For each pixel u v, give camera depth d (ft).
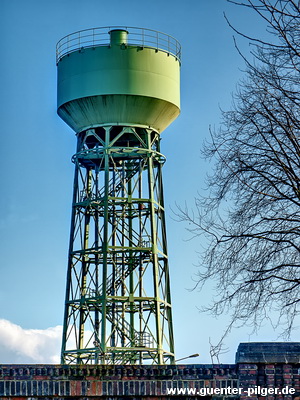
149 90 189.78
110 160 194.39
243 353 92.68
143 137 194.29
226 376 93.76
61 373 95.04
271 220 86.58
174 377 94.32
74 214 191.31
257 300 85.40
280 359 92.27
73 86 190.80
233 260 86.17
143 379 94.53
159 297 187.21
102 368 94.99
